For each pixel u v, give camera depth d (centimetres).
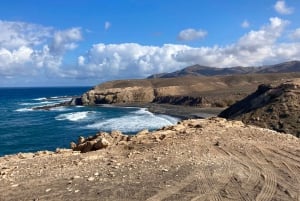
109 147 1558
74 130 7219
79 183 1058
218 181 1066
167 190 991
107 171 1175
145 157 1339
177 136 1669
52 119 9331
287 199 933
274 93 6375
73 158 1377
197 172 1145
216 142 1541
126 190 991
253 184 1045
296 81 6475
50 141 6053
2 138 6400
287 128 5122
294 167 1218
